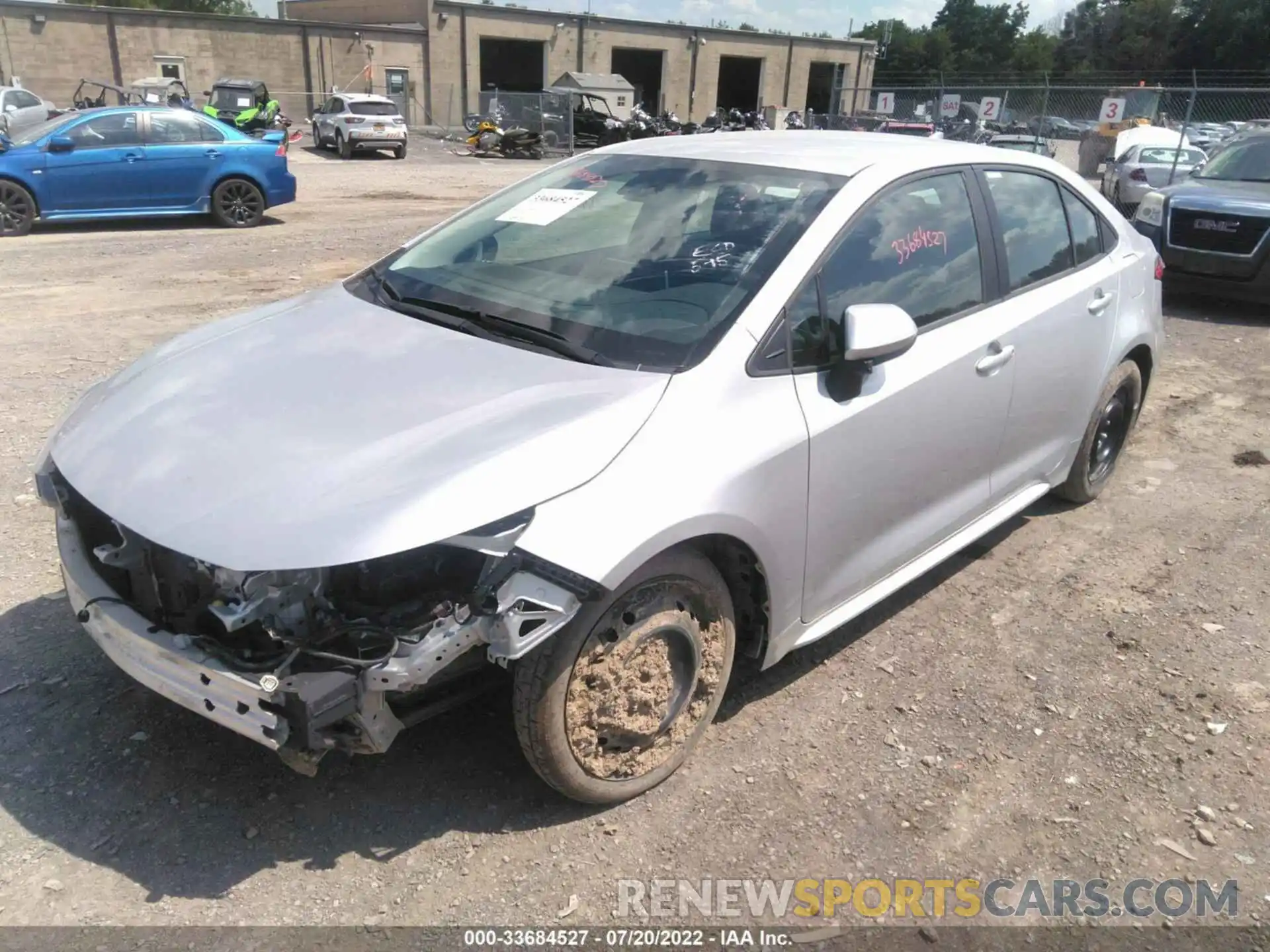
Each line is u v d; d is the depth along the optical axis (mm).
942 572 4297
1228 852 2744
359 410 2646
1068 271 4195
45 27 37625
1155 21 84562
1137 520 4855
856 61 58062
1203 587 4219
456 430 2529
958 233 3615
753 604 2994
